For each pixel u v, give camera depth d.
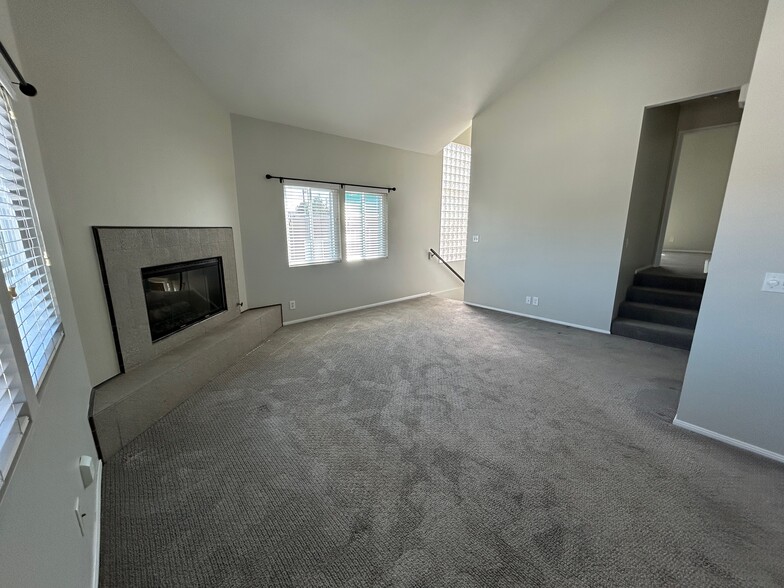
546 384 2.92
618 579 1.31
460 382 2.96
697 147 6.65
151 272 2.64
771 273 1.88
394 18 3.10
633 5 3.58
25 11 1.72
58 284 1.68
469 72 4.11
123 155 2.37
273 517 1.59
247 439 2.16
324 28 3.01
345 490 1.75
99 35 2.15
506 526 1.54
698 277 4.19
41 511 0.90
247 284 4.12
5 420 0.81
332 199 4.79
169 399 2.46
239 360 3.41
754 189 1.88
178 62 2.92
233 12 2.70
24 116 1.53
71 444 1.36
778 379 1.92
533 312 4.96
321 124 4.34
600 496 1.71
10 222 1.16
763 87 1.79
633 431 2.25
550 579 1.31
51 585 0.88
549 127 4.39
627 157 3.84
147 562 1.38
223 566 1.37
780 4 1.69
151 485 1.78
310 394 2.74
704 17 3.23
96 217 2.16
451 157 6.52
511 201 4.94
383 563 1.38
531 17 3.60
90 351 2.13
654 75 3.56
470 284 5.68
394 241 5.71
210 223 3.42
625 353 3.62
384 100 4.17
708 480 1.82
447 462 1.96
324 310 4.99
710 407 2.16
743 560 1.38
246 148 3.88
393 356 3.54
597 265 4.24
